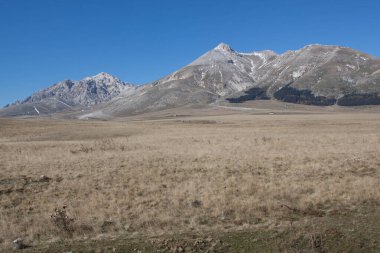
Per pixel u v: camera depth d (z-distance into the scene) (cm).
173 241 1496
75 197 2212
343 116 15875
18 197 2220
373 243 1464
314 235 1498
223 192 2184
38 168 3027
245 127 8606
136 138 6172
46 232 1662
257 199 2030
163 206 2000
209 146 4416
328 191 2158
